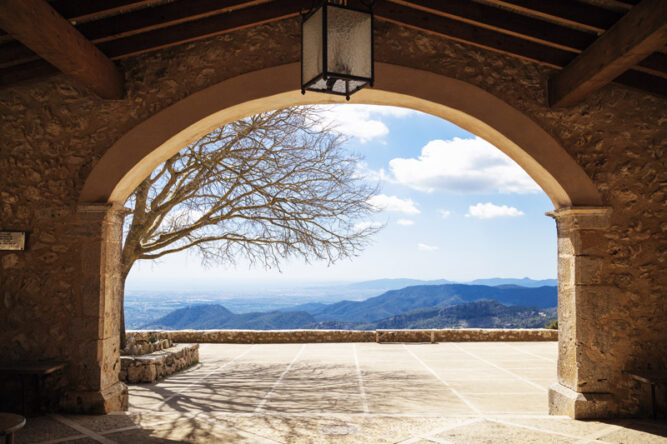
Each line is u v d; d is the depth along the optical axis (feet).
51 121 15.99
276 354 33.22
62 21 12.55
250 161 27.25
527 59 15.83
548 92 16.12
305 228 27.20
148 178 27.07
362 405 19.40
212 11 14.44
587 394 15.01
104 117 15.99
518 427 14.20
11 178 15.88
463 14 14.58
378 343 38.34
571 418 14.98
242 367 28.48
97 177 15.70
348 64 9.07
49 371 14.28
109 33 14.35
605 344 15.16
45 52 12.52
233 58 16.02
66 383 15.21
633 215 15.61
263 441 12.97
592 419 14.82
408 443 12.80
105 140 15.90
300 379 24.99
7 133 15.99
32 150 15.94
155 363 24.57
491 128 16.07
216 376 25.88
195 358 29.84
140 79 16.06
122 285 27.25
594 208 15.38
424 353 33.50
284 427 14.42
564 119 16.07
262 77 15.88
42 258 15.57
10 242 15.53
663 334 15.24
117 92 15.78
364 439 13.20
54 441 12.59
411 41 16.20
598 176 15.78
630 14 12.16
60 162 15.88
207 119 16.05
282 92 15.83
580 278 15.31
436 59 16.19
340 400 20.30
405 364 29.30
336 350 34.96
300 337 38.91
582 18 13.39
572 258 15.48
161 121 15.84
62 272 15.51
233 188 26.71
